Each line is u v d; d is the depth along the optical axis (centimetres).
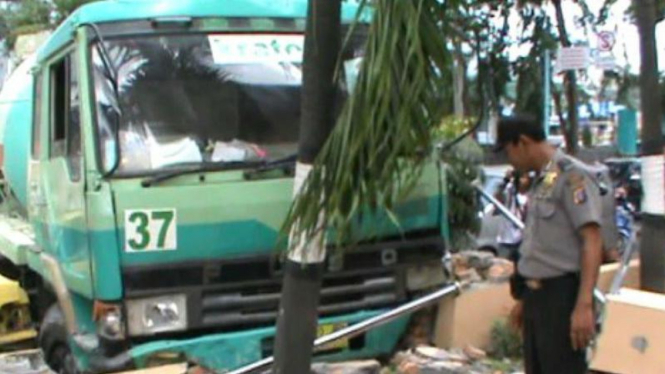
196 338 568
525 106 1162
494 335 654
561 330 507
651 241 598
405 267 620
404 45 354
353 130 363
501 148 527
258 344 579
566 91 1337
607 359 486
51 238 662
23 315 750
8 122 834
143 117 578
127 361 555
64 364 652
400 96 354
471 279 697
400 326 630
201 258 568
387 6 357
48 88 663
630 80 1469
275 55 621
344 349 609
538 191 512
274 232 580
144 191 560
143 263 559
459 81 417
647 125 595
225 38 613
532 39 1170
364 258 604
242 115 599
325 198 379
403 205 607
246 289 579
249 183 579
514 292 533
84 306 602
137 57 587
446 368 593
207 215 569
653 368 473
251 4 629
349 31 397
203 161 577
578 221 495
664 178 593
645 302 482
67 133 614
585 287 493
